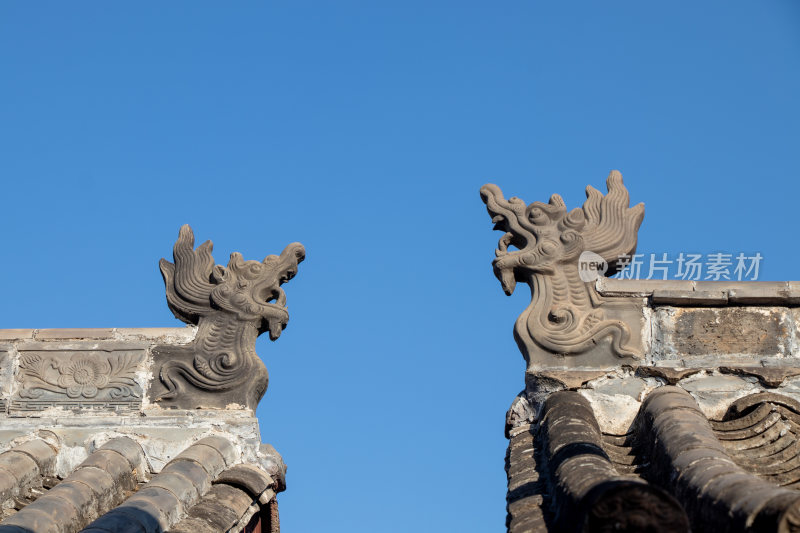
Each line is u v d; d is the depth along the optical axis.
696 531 10.80
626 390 16.27
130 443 16.69
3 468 16.09
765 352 16.39
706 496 10.82
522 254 17.19
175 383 17.28
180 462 16.12
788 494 9.44
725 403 15.94
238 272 17.81
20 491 16.12
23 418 17.19
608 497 9.61
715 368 16.23
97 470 15.86
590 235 17.25
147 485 15.45
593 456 13.34
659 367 16.33
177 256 18.05
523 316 16.91
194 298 17.70
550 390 16.41
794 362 16.27
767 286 16.61
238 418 17.00
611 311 16.80
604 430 15.99
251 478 16.23
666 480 12.88
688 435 13.48
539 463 14.84
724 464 11.80
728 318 16.61
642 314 16.77
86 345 17.61
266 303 17.64
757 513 9.54
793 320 16.52
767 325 16.53
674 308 16.73
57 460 16.77
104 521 14.02
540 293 16.98
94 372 17.42
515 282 17.27
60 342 17.66
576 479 12.20
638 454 15.16
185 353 17.42
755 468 13.70
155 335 17.59
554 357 16.62
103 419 17.08
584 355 16.58
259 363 17.31
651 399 15.72
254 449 16.86
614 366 16.47
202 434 16.88
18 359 17.58
